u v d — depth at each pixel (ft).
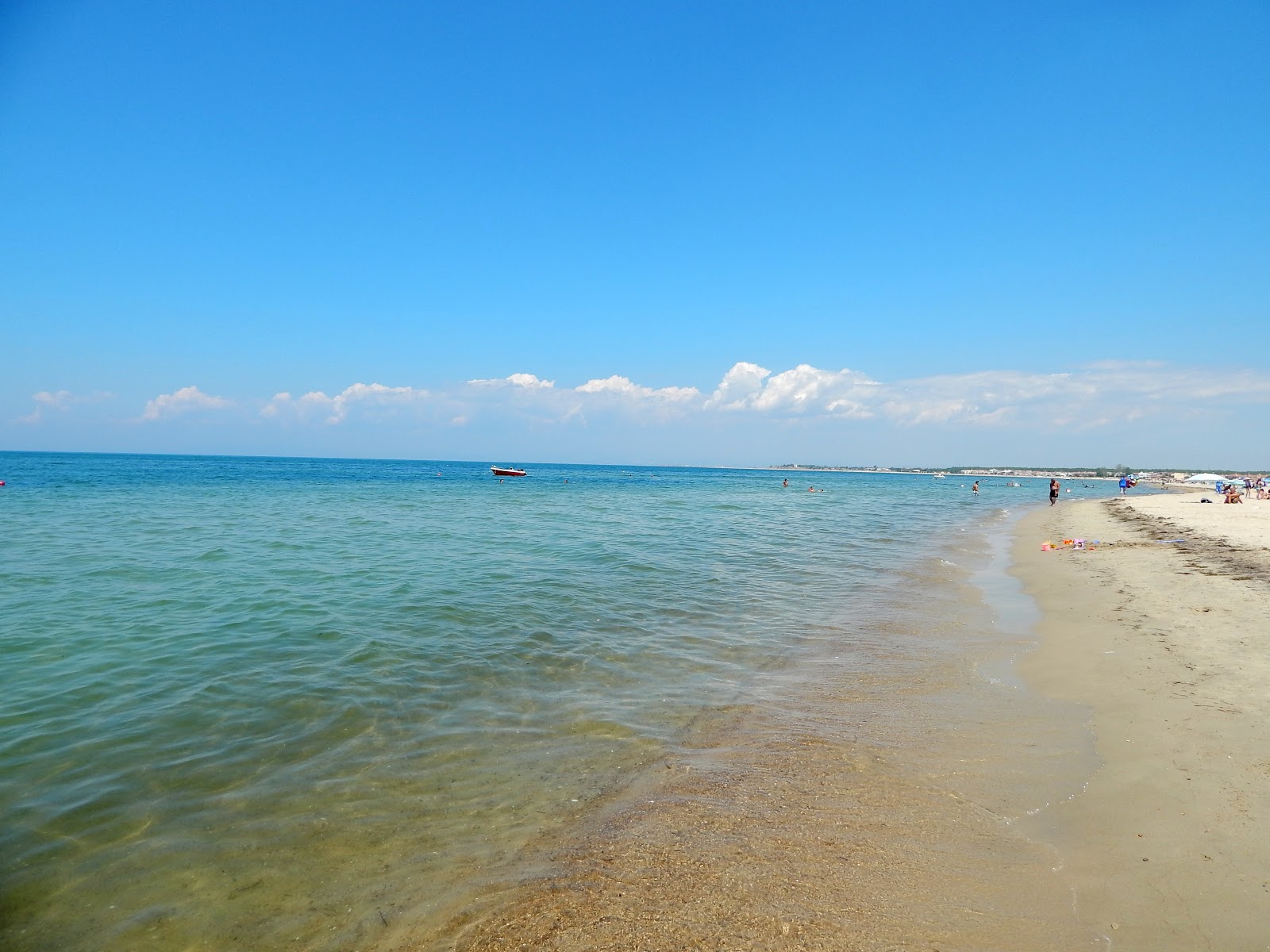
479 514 120.06
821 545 82.84
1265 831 17.13
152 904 15.31
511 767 22.21
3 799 19.71
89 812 19.15
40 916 14.83
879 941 13.66
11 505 119.14
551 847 17.47
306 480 275.18
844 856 16.79
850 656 35.06
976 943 13.57
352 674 31.04
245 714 26.35
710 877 16.01
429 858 17.06
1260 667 30.09
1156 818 17.99
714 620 42.45
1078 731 24.38
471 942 13.94
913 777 21.17
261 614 41.96
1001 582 58.03
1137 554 70.54
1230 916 14.10
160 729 24.81
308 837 18.02
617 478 446.60
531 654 34.60
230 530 86.38
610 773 21.79
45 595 46.93
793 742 24.09
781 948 13.44
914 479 627.87
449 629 38.99
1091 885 15.37
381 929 14.46
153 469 364.58
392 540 78.07
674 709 27.45
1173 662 31.48
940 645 37.19
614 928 14.19
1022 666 33.19
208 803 19.74
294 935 14.30
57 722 25.30
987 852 16.87
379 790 20.59
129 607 43.62
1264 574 54.19
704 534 92.79
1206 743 22.39
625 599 47.98
